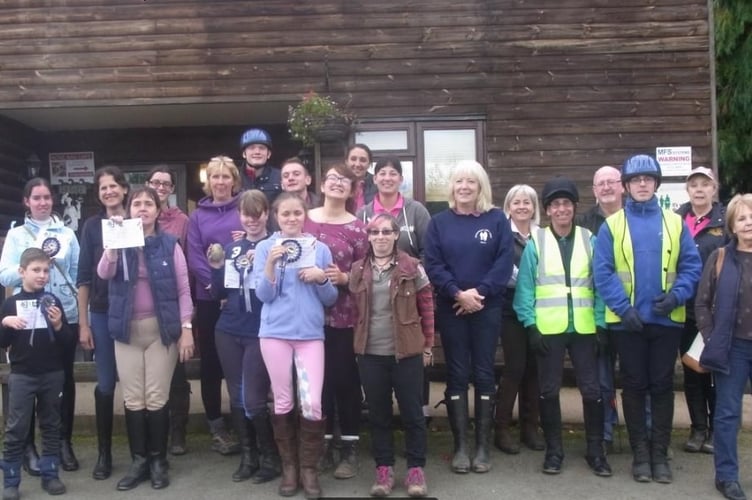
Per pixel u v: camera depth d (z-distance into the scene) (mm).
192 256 4832
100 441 4613
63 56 7180
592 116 7215
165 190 5129
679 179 7184
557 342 4543
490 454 4918
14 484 4273
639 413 4461
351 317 4430
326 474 4586
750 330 4164
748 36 10492
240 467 4566
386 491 4191
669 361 4395
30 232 4785
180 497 4273
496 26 7223
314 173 7320
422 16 7199
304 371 4207
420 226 4879
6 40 7199
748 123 10719
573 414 5648
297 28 7191
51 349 4359
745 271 4191
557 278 4559
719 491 4266
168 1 7160
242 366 4516
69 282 4828
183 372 5051
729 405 4223
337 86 7191
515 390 4938
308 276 4176
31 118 7844
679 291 4289
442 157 7246
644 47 7207
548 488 4328
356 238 4508
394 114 7203
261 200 4469
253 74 7172
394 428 5441
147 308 4426
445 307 4598
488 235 4555
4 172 7680
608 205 5160
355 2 7199
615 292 4367
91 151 8562
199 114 7809
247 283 4438
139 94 7172
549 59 7223
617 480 4449
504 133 7219
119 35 7168
